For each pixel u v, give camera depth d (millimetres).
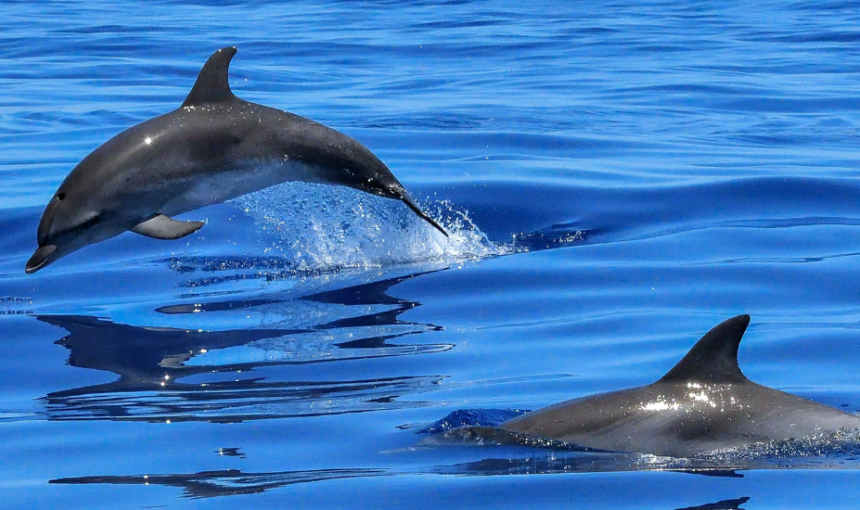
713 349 15297
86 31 71688
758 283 24031
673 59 62156
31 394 18047
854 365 18656
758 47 66375
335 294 24219
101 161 21797
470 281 24859
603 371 18672
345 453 14992
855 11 81312
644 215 30250
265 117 22562
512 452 14758
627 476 13844
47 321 22344
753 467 14047
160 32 72062
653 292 23625
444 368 19109
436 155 37594
